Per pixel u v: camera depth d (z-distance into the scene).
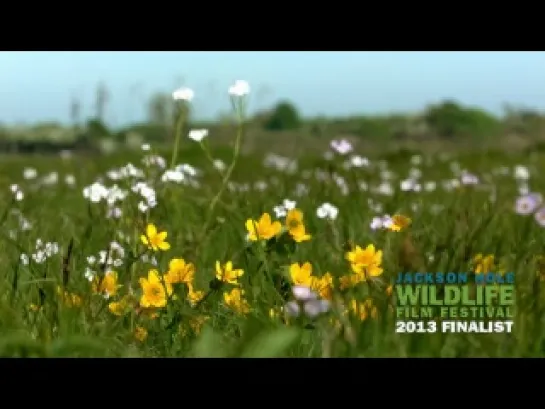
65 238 6.01
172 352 3.84
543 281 4.60
